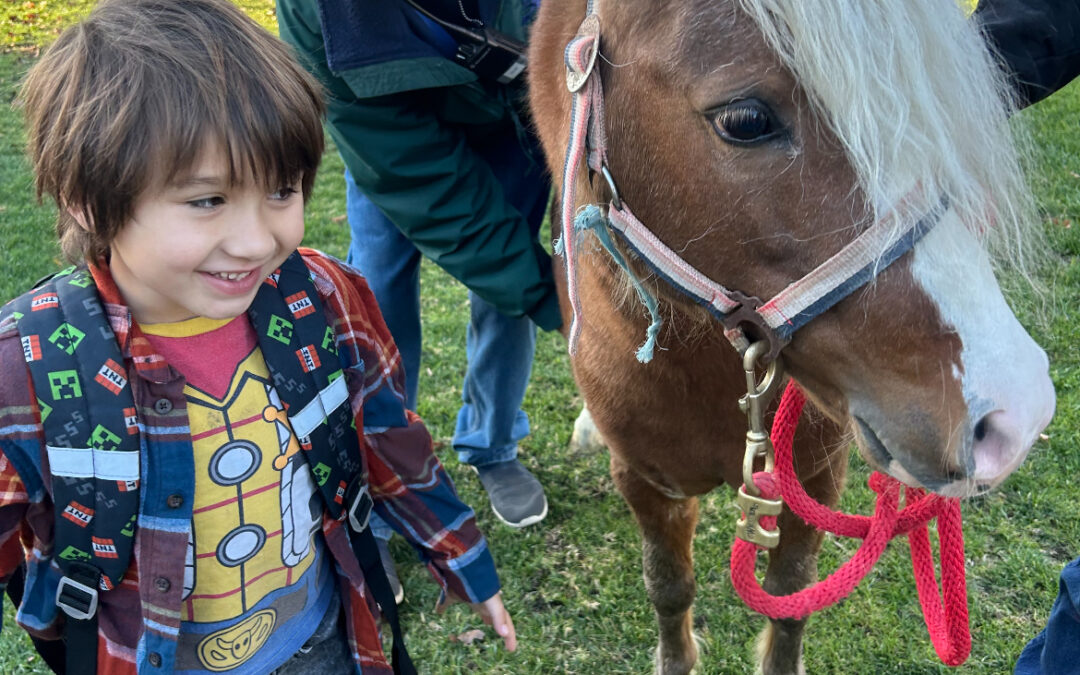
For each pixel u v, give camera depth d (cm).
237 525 119
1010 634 224
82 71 98
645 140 119
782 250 110
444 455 307
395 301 244
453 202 190
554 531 273
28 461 107
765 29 101
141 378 108
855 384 112
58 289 108
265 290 118
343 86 183
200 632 123
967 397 101
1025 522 255
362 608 135
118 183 96
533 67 155
